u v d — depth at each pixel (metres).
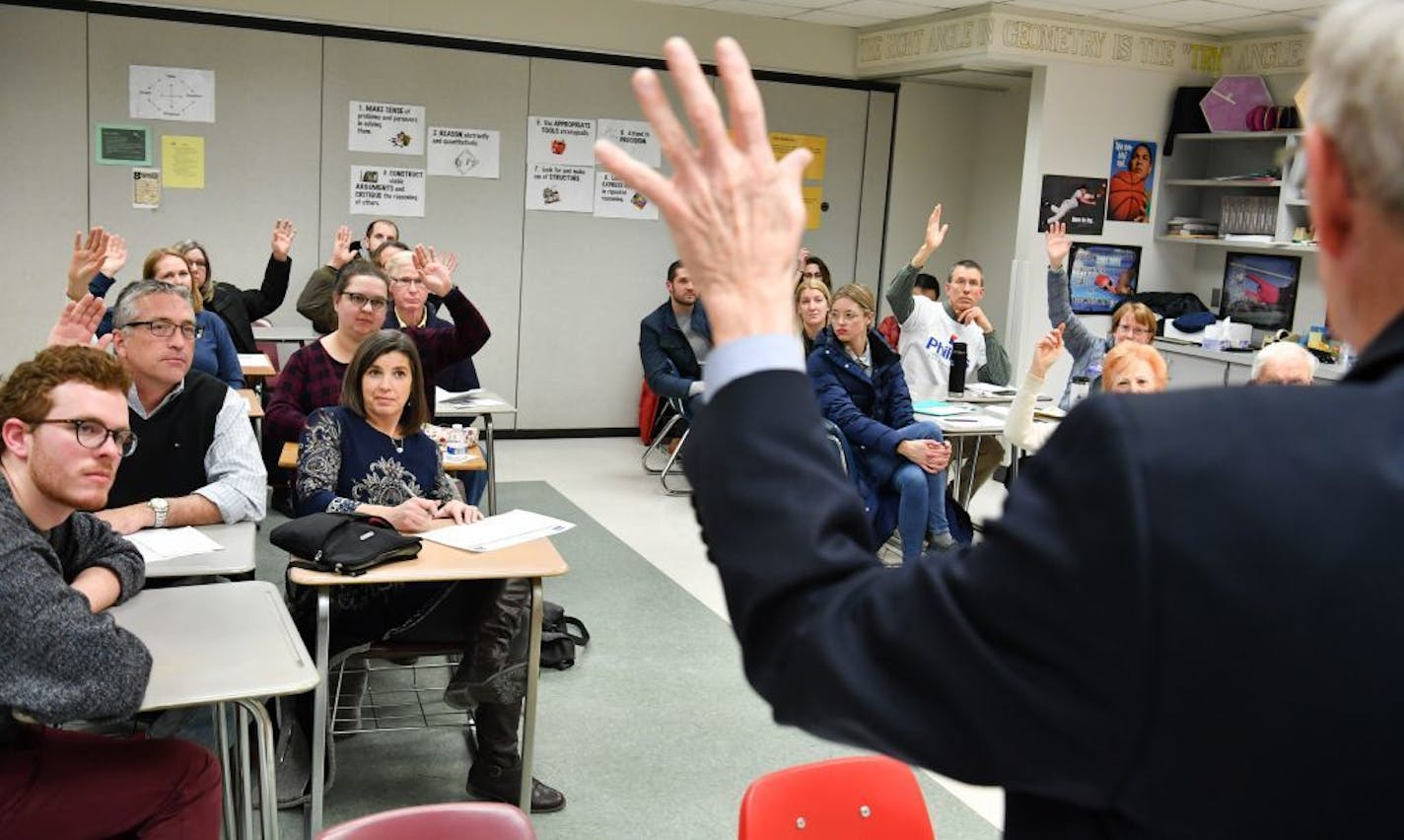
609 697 3.79
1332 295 0.56
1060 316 6.00
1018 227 7.41
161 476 3.08
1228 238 7.40
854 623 0.56
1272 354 3.93
